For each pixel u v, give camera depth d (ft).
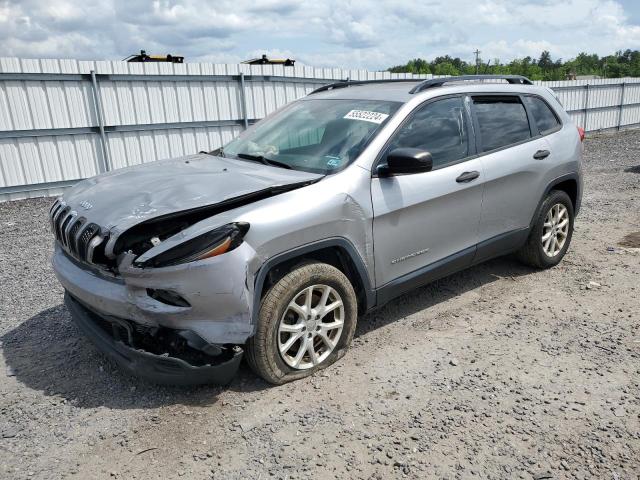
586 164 45.42
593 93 76.74
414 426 10.12
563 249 18.57
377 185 12.48
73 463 9.27
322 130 13.94
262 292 11.02
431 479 8.80
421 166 11.85
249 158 14.17
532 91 17.43
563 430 9.98
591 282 17.16
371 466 9.10
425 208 13.38
